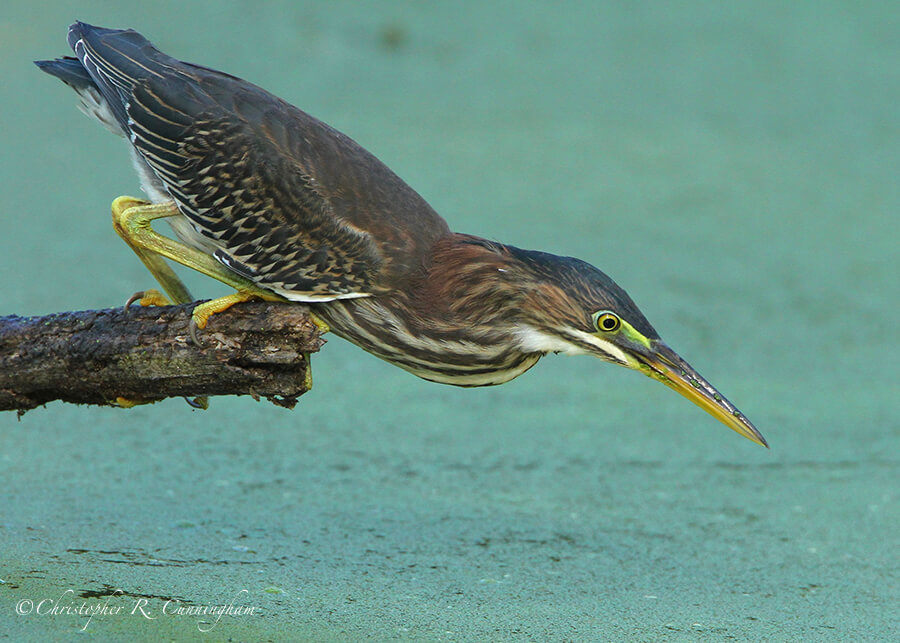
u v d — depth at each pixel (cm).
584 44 2422
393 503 1091
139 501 1038
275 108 909
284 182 865
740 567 993
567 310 844
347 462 1189
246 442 1226
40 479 1070
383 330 871
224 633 769
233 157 874
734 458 1269
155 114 900
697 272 1727
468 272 851
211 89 909
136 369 780
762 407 1398
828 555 1026
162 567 885
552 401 1427
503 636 815
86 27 980
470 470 1194
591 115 2208
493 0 2547
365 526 1027
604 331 848
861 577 980
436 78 2256
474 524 1055
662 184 1995
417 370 887
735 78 2364
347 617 822
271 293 877
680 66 2389
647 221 1866
